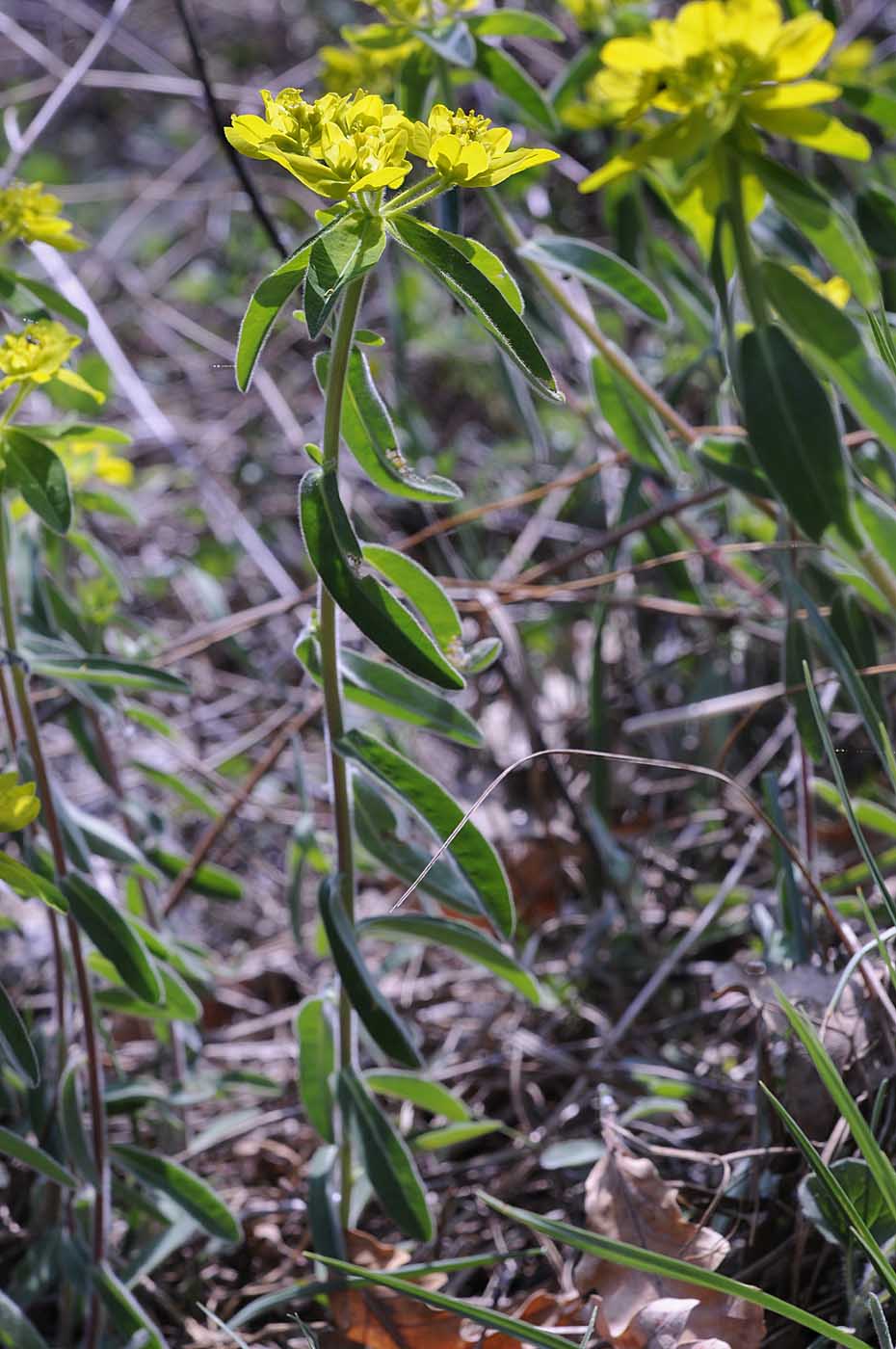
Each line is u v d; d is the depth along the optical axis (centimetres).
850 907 104
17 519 108
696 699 126
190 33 117
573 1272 98
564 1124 109
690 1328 93
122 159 246
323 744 139
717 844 121
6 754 105
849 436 111
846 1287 94
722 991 100
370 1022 93
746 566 126
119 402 184
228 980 123
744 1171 98
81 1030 113
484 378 175
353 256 85
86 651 111
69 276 138
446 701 96
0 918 107
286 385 184
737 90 91
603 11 120
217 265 208
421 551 150
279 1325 99
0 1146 94
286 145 84
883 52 164
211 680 147
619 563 134
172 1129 108
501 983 115
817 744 103
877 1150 85
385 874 125
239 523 138
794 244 109
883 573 95
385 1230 105
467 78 112
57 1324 104
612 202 119
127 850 101
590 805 122
